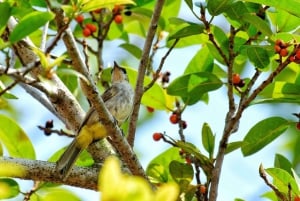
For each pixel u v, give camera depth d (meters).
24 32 8.28
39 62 8.28
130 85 13.41
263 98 11.75
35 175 10.31
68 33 8.94
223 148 10.73
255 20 10.57
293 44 10.33
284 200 10.22
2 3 8.49
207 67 12.85
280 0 10.33
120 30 14.49
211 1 10.85
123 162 11.38
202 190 11.04
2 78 14.99
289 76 13.49
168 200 5.32
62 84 11.45
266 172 10.57
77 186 10.80
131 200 5.27
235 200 11.61
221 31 11.88
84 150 11.94
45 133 12.27
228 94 10.78
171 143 11.21
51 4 8.24
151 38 11.12
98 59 13.20
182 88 11.79
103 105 9.60
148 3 13.17
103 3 8.51
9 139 11.59
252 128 11.57
